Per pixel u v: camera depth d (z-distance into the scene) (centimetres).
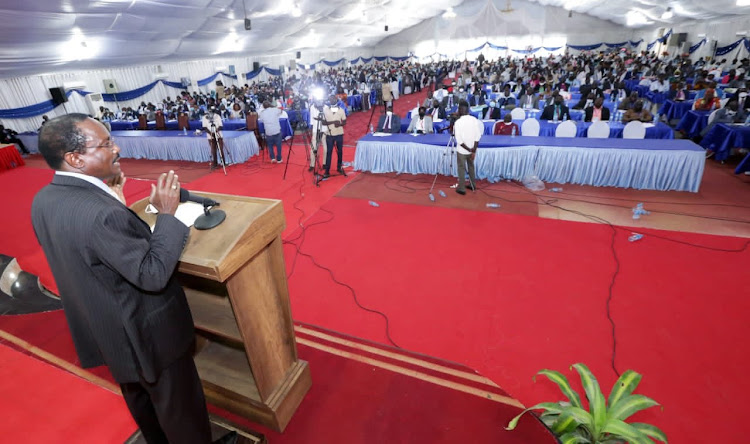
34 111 995
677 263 300
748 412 178
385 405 185
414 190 498
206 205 132
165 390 117
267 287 152
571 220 387
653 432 133
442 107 752
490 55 2467
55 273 108
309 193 507
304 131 577
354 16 1563
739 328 229
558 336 231
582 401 188
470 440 167
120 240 92
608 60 1680
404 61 2553
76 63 984
